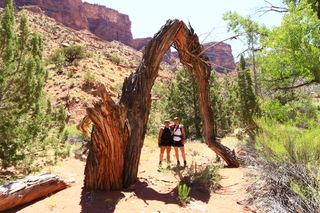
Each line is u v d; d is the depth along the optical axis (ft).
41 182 12.63
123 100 16.63
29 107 19.12
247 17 26.35
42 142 20.26
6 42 17.40
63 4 546.26
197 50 20.77
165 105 63.98
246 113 36.06
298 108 41.93
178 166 19.24
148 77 17.37
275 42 24.73
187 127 58.34
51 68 163.84
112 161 13.57
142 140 16.53
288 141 13.71
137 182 15.87
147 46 18.26
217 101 59.88
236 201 12.50
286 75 28.22
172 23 18.40
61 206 11.33
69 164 21.36
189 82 61.16
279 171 12.92
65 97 104.99
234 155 21.01
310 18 23.40
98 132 13.01
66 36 353.72
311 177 11.71
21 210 10.97
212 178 15.88
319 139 13.17
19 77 18.43
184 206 11.61
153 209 11.10
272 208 10.97
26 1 488.85
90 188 13.96
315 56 22.93
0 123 17.89
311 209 10.21
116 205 11.44
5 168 17.47
